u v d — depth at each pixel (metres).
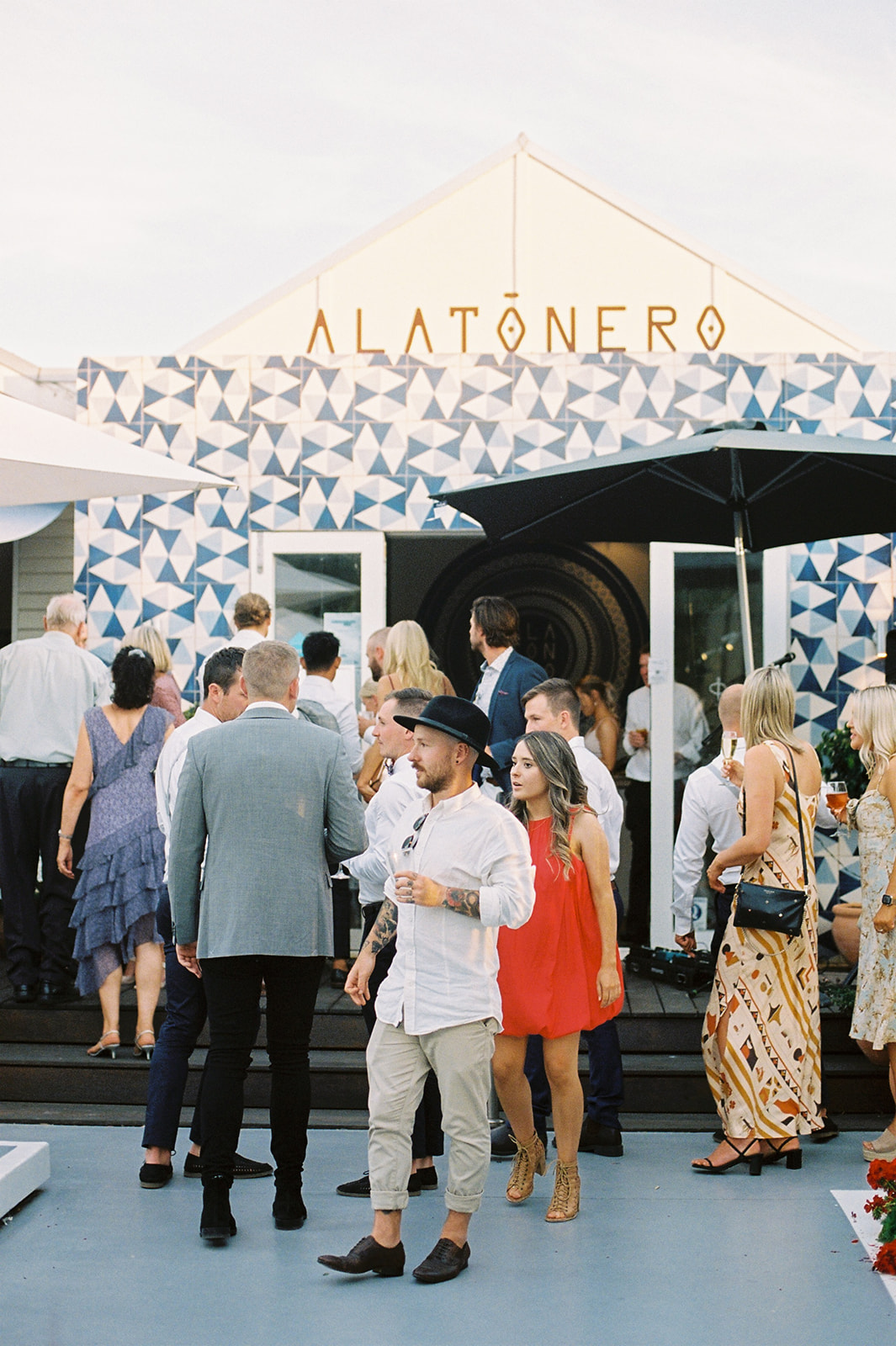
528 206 8.38
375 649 6.71
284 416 7.62
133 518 7.65
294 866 4.26
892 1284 3.95
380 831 4.69
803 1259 4.15
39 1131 5.48
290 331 8.31
